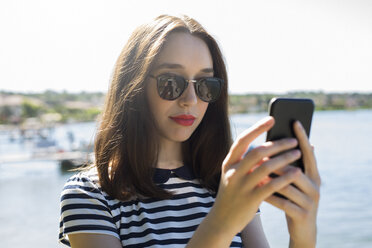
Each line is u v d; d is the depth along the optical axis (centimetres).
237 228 98
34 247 1008
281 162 92
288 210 98
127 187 152
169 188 161
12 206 1481
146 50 155
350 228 1127
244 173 94
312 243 104
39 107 6425
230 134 177
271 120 94
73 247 142
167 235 150
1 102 6469
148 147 155
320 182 103
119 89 164
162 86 149
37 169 2297
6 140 4672
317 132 3847
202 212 159
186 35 153
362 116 5541
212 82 153
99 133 164
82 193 146
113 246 141
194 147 171
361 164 2134
